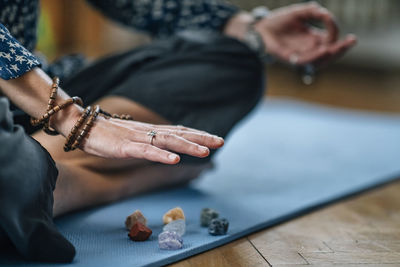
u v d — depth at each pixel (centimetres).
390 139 218
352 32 521
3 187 63
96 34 539
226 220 92
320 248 88
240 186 133
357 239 93
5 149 65
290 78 480
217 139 78
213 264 79
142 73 115
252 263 80
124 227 93
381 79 489
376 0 511
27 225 67
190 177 128
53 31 508
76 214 99
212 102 114
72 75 123
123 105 106
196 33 132
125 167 108
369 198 129
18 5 101
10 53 77
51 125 79
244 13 150
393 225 104
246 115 118
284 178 143
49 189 73
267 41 139
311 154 182
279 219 103
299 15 136
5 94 79
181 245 82
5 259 73
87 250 79
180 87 112
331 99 370
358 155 182
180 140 74
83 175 97
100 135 76
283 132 229
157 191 123
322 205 118
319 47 136
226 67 119
